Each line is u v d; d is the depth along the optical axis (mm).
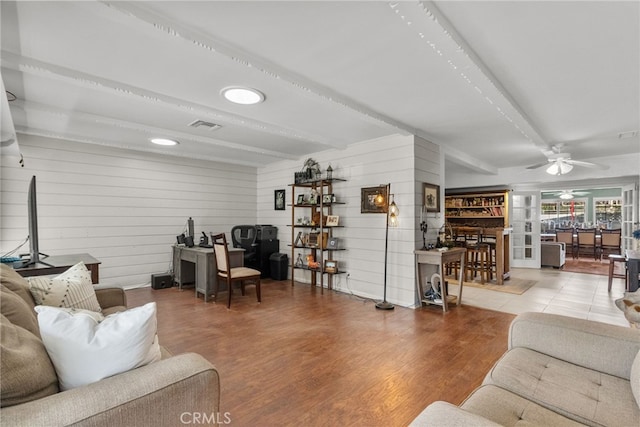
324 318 3676
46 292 1945
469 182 7574
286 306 4164
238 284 5344
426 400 2051
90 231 4859
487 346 2893
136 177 5309
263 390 2156
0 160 4180
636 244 6148
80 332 1095
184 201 5836
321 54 2260
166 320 3580
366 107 3295
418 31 1896
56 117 3555
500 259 5637
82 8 1754
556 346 1601
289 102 3176
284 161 6215
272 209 6504
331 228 5188
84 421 907
